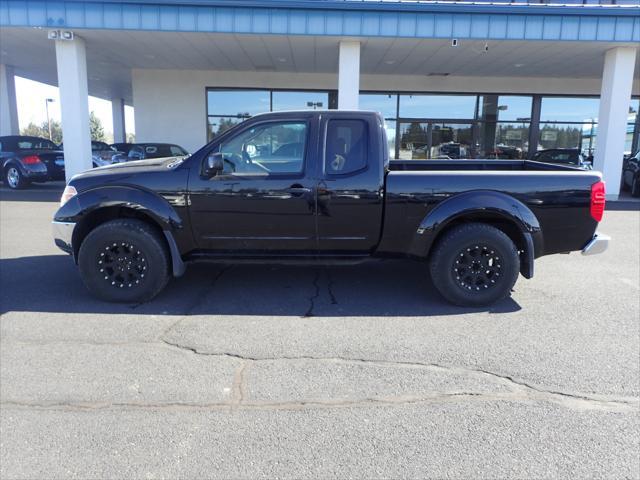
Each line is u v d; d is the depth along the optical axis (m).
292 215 4.84
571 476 2.52
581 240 4.90
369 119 4.84
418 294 5.33
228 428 2.90
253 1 11.88
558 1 14.12
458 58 14.97
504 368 3.65
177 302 5.00
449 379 3.48
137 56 15.52
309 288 5.50
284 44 13.52
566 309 4.91
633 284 5.78
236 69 17.81
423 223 4.81
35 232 8.39
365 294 5.32
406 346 4.01
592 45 12.84
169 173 4.83
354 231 4.90
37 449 2.71
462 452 2.70
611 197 13.71
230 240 4.94
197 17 11.98
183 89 18.31
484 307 4.93
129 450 2.70
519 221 4.75
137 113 18.42
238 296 5.21
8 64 18.09
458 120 18.83
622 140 13.43
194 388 3.34
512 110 18.81
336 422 2.97
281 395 3.26
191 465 2.59
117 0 11.80
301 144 4.85
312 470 2.56
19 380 3.42
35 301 4.99
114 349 3.91
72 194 4.91
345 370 3.60
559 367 3.67
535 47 13.22
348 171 4.82
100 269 4.88
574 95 18.73
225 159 4.88
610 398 3.25
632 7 11.91
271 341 4.09
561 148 18.47
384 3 11.94
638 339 4.18
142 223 4.90
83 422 2.95
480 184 4.78
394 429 2.90
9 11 11.92
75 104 12.81
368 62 15.80
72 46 12.59
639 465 2.60
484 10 11.98
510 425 2.95
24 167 14.49
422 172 4.85
